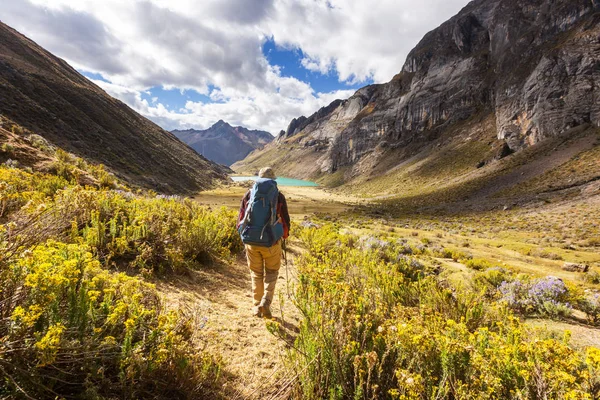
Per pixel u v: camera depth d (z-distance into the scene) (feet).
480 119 538.47
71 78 404.36
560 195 189.26
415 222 162.30
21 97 225.97
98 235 12.37
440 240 85.61
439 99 647.97
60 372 5.16
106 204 15.70
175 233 16.03
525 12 542.98
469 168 419.74
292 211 238.89
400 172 564.30
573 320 16.75
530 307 17.25
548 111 339.98
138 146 330.54
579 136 296.51
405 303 13.19
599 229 106.42
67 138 223.71
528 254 70.90
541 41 458.09
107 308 6.35
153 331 6.10
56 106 260.42
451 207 240.32
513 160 327.67
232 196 311.68
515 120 398.01
